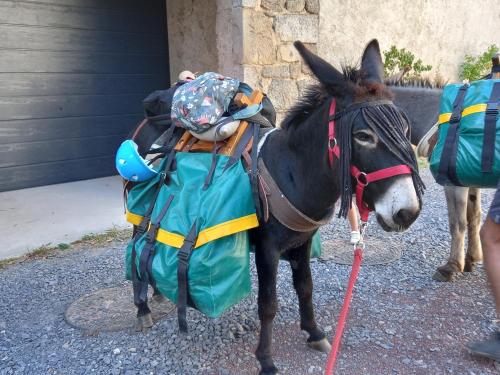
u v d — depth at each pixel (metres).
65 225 4.85
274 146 2.28
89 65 6.40
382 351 2.76
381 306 3.27
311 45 5.99
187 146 2.56
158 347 2.83
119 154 2.60
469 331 2.95
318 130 2.05
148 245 2.40
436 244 4.36
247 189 2.23
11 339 2.96
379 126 1.81
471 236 3.74
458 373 2.57
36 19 5.88
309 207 2.16
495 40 9.55
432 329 2.98
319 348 2.76
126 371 2.62
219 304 2.17
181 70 6.79
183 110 2.37
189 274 2.20
